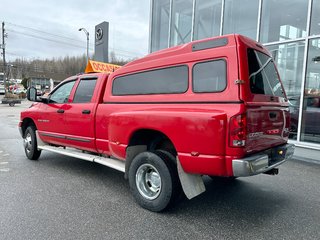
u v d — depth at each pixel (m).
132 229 3.04
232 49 2.95
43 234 2.89
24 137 6.27
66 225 3.10
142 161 3.55
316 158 6.91
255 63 3.16
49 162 5.93
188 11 10.59
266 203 3.85
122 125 3.76
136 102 3.85
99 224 3.14
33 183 4.52
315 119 7.26
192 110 3.10
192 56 3.27
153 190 3.55
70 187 4.36
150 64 3.74
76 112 4.76
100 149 4.44
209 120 2.89
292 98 7.71
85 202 3.77
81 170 5.33
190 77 3.27
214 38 3.13
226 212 3.53
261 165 2.97
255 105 2.97
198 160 3.00
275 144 3.52
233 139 2.79
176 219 3.30
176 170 3.34
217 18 9.55
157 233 2.97
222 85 2.98
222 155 2.85
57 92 5.42
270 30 8.36
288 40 7.82
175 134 3.17
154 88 3.68
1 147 7.62
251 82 3.01
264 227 3.14
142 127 3.50
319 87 7.40
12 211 3.43
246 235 2.96
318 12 7.28
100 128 4.35
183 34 10.84
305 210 3.63
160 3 11.83
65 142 5.12
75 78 5.08
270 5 8.27
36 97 5.48
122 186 4.45
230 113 2.81
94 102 4.52
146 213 3.45
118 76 4.21
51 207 3.57
